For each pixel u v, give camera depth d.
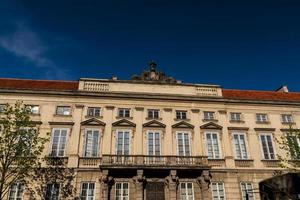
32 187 29.36
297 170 30.06
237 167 33.38
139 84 36.62
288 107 38.03
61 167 30.44
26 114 27.91
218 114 36.16
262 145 35.31
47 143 31.59
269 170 33.75
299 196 17.19
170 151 33.09
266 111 37.41
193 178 31.41
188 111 35.72
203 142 34.25
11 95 33.25
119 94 34.88
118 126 33.53
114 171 29.86
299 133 30.28
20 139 26.78
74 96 34.25
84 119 33.34
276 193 17.88
